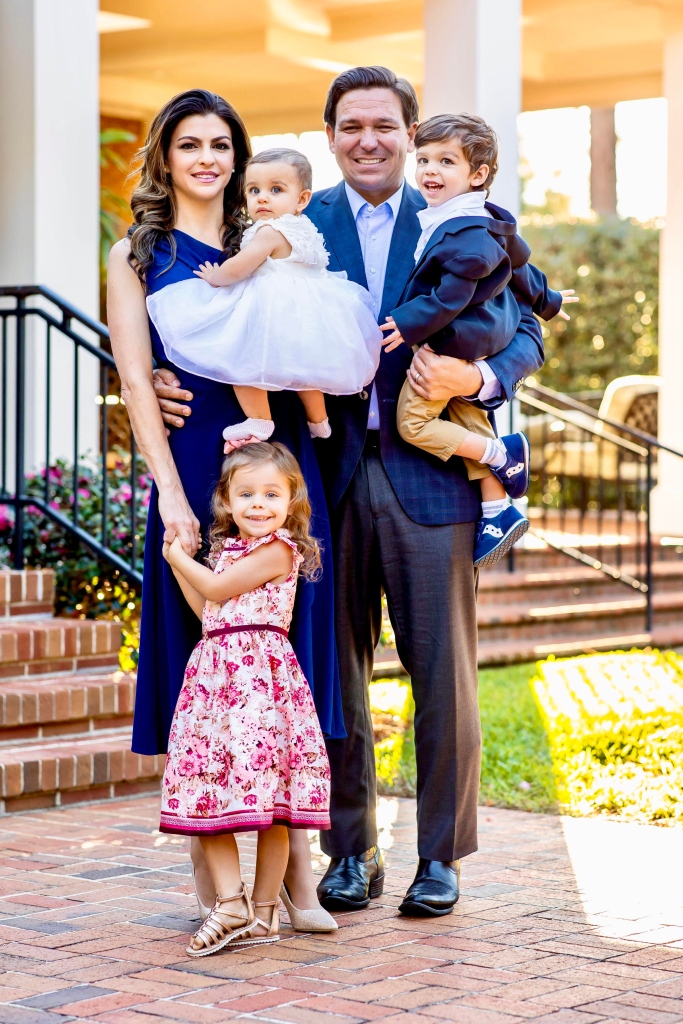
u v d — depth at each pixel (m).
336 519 3.59
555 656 8.23
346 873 3.60
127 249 3.36
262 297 3.23
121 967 3.04
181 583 3.29
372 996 2.84
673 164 10.64
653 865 4.04
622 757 5.50
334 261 3.66
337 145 3.64
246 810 3.12
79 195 7.59
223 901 3.17
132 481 5.96
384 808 4.90
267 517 3.21
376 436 3.60
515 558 9.54
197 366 3.20
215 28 10.59
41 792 4.74
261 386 3.22
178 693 3.33
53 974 2.98
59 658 5.50
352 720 3.62
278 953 3.15
